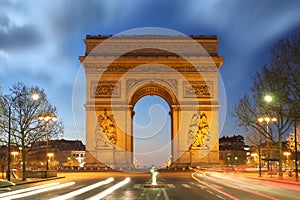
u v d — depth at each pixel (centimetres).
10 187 6144
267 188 5634
